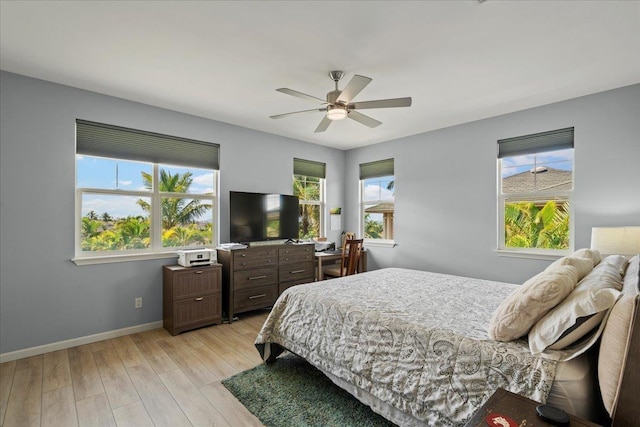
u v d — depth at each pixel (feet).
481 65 8.28
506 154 12.01
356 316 6.45
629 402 3.25
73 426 5.90
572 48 7.40
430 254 14.24
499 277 12.10
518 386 4.20
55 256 9.32
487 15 6.20
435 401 4.87
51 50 7.53
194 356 8.88
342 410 6.40
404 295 7.60
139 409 6.42
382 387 5.60
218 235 13.00
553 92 9.98
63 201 9.45
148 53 7.69
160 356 8.87
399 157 15.57
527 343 4.70
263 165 14.49
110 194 10.58
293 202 14.96
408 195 15.14
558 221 10.99
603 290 4.00
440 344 5.11
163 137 11.53
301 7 5.98
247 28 6.66
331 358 6.61
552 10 6.03
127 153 10.71
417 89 9.79
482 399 4.46
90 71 8.63
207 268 11.25
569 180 10.77
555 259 10.66
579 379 3.95
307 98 8.20
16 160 8.73
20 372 7.91
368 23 6.48
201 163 12.51
